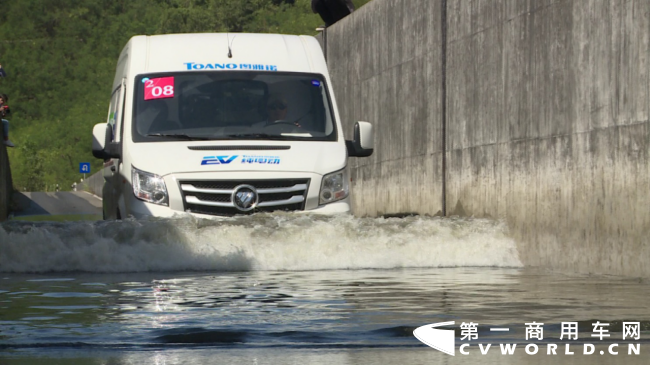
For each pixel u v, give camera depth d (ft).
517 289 48.03
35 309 37.70
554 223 75.61
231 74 78.28
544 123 78.89
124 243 62.23
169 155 70.95
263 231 63.46
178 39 82.89
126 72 80.79
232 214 69.97
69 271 61.87
